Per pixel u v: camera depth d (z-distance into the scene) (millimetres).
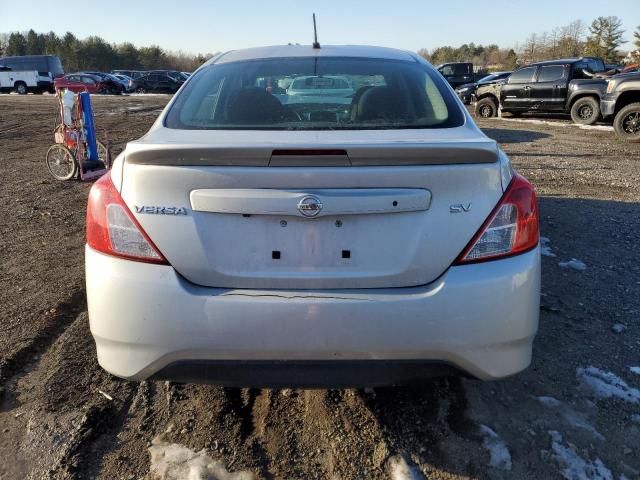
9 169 9078
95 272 2045
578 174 7988
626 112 11672
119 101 28078
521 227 2055
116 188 2039
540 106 15953
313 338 1960
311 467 2240
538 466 2219
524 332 2074
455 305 1961
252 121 2457
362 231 1978
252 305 1954
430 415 2527
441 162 1961
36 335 3199
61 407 2578
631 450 2295
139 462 2254
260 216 1970
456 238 1985
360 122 2451
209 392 2711
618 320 3373
